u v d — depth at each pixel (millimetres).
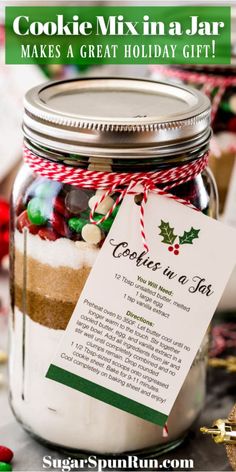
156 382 388
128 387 388
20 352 420
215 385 488
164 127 360
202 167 393
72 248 382
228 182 509
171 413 412
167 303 381
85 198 376
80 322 381
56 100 417
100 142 357
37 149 381
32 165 387
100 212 374
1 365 499
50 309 396
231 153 505
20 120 607
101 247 375
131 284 377
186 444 436
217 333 537
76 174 369
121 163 364
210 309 385
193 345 387
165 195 371
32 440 435
